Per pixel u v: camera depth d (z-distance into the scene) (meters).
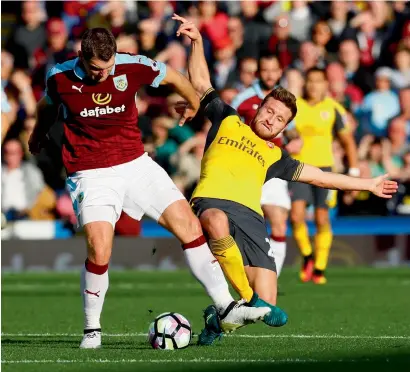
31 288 41.62
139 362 18.69
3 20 57.59
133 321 28.83
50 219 51.62
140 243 51.16
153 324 21.33
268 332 25.50
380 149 53.19
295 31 59.41
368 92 57.06
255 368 17.75
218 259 21.73
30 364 18.61
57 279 45.91
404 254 52.38
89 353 20.33
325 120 39.88
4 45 55.75
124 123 21.34
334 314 30.66
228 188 23.02
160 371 17.36
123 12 56.69
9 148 50.97
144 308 33.00
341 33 58.59
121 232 51.16
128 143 21.52
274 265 23.52
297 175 23.06
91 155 21.28
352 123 55.25
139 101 52.22
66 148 21.48
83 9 58.09
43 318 30.27
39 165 51.62
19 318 30.27
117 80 20.94
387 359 19.16
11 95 53.12
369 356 19.67
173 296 37.62
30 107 52.72
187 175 50.81
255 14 58.06
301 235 42.09
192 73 24.03
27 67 55.59
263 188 34.12
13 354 20.30
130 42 53.19
